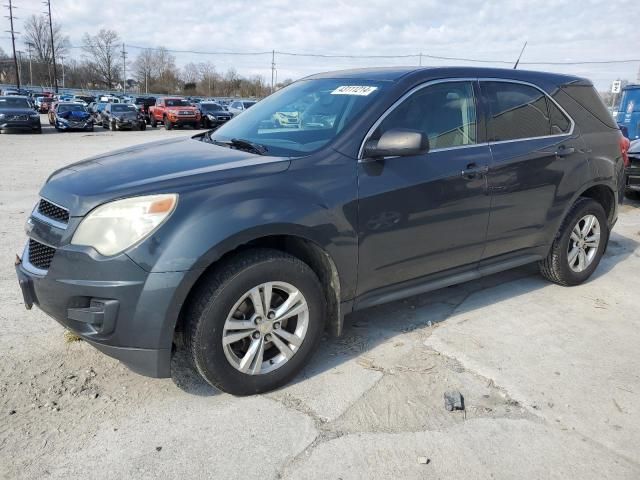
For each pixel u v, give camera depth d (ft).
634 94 55.31
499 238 13.23
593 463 8.35
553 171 13.94
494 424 9.20
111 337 8.75
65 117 90.38
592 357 11.61
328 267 10.45
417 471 8.05
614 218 16.52
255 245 9.98
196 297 9.04
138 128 98.58
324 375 10.59
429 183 11.34
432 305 14.15
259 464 8.11
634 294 15.38
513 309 14.02
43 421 8.93
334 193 10.09
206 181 9.18
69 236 8.80
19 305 13.19
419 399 9.86
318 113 11.71
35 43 311.68
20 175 35.24
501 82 13.33
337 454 8.36
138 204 8.64
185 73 331.98
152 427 8.88
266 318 9.66
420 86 11.76
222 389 9.52
